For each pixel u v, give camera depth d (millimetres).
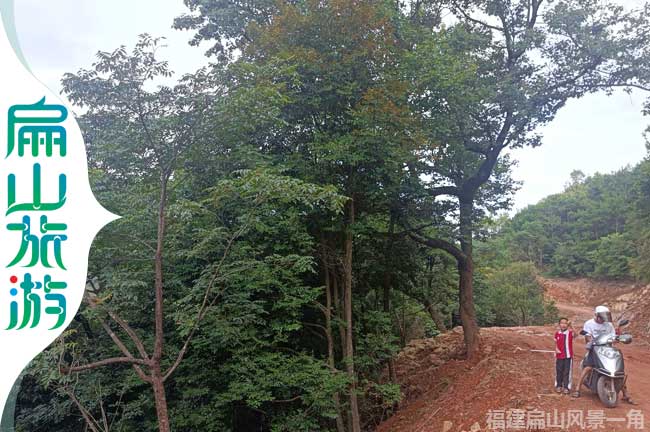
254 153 9930
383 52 11008
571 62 13078
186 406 10586
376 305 15547
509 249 51750
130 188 9094
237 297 10102
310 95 11336
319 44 11203
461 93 11641
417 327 23203
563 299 45625
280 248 10570
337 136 11211
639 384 11180
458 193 14609
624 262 41844
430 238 14961
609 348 9336
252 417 12445
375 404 14820
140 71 7781
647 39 12688
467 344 15062
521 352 13727
